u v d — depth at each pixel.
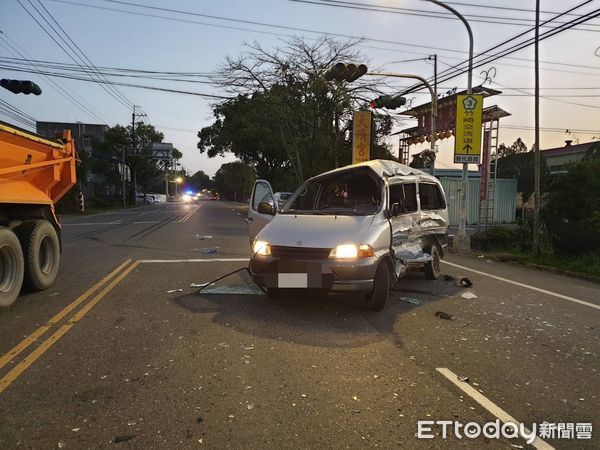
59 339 5.02
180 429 3.23
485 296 7.79
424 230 8.38
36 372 4.14
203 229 19.92
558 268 10.92
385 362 4.55
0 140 6.46
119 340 5.03
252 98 24.33
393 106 16.36
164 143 63.84
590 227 11.89
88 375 4.09
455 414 3.55
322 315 6.17
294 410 3.53
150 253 12.05
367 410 3.57
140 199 73.81
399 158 28.47
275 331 5.43
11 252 6.24
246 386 3.93
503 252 14.05
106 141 60.47
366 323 5.86
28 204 7.16
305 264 5.94
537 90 12.72
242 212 38.50
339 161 25.23
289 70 23.14
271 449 3.01
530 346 5.20
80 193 12.20
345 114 23.33
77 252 12.16
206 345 4.91
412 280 9.07
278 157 39.91
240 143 35.28
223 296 7.13
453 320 6.15
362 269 5.92
